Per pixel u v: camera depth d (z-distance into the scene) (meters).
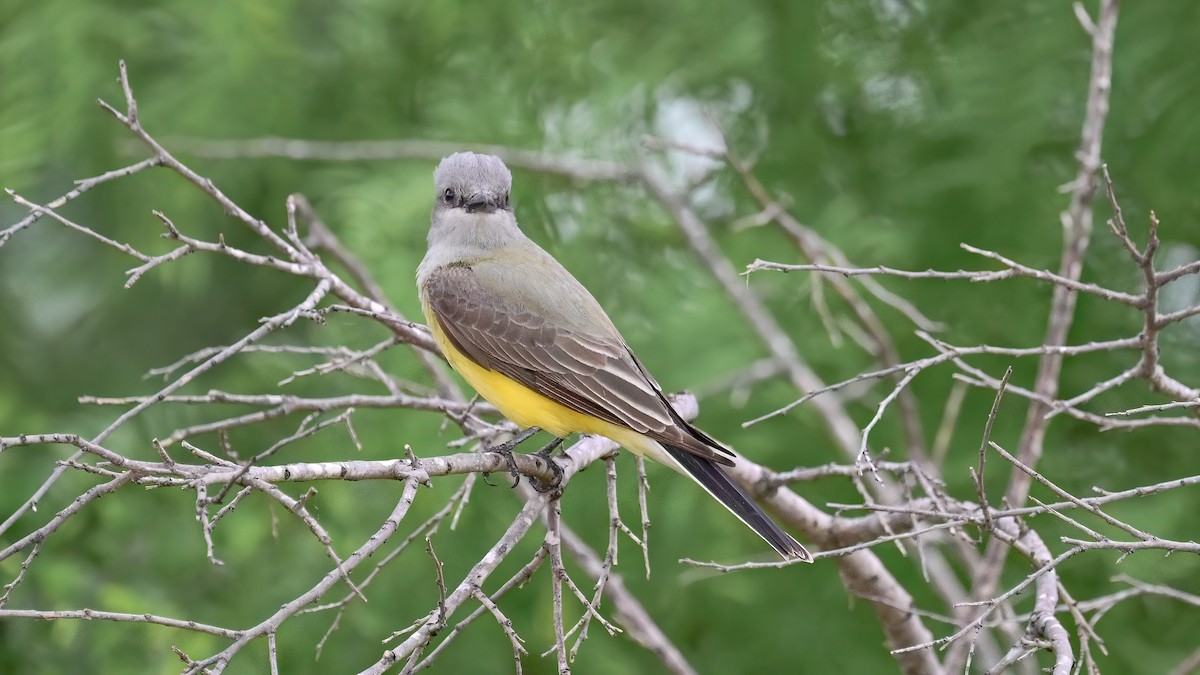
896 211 13.41
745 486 8.45
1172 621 12.66
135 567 11.91
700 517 12.66
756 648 13.15
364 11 13.95
